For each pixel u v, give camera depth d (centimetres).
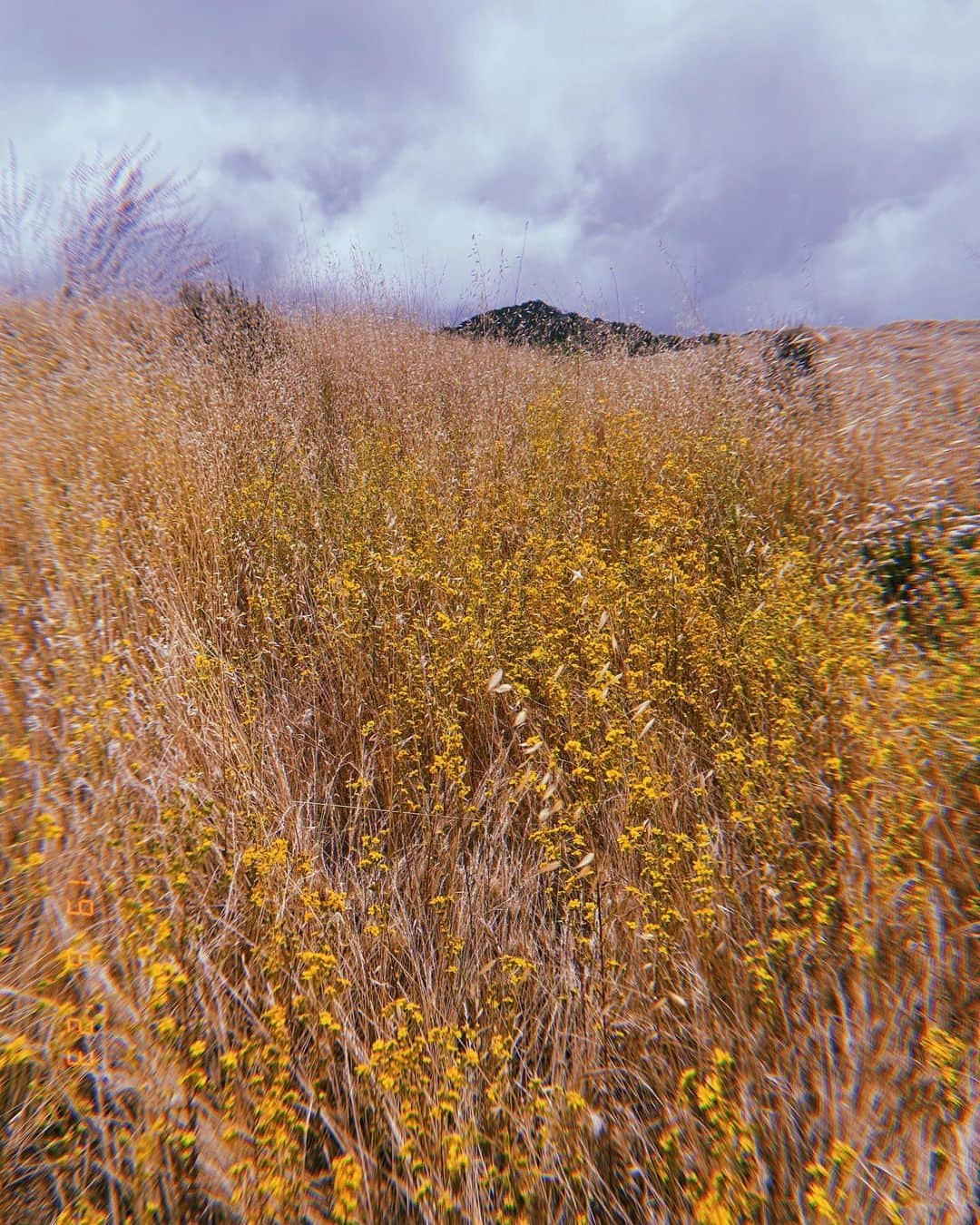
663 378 548
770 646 268
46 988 164
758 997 171
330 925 192
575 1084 160
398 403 558
